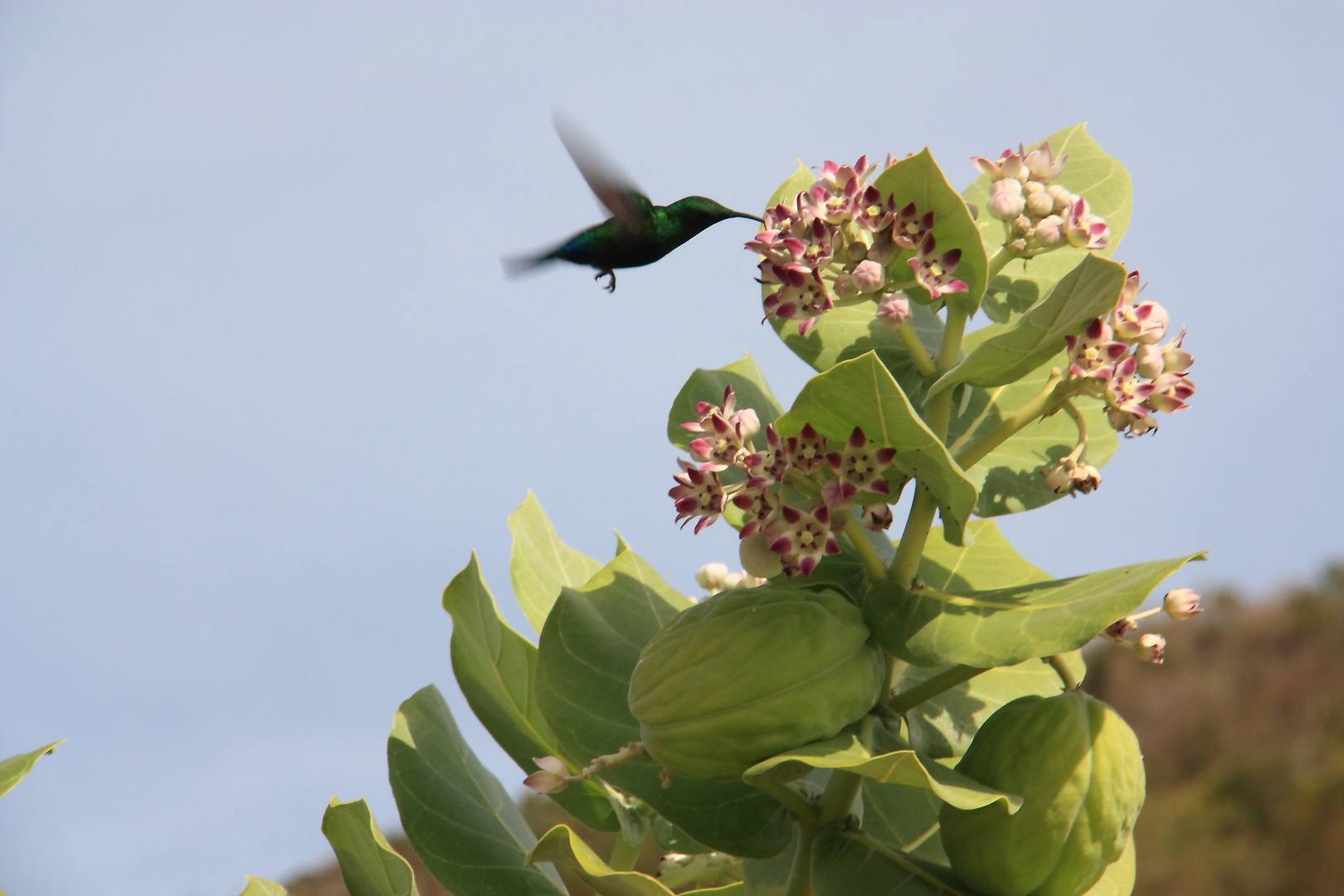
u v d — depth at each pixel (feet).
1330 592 132.57
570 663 18.26
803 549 14.44
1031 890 14.84
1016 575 18.28
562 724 17.76
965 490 14.14
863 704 14.38
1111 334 15.23
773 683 13.75
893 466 15.21
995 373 15.42
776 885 17.66
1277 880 98.22
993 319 18.17
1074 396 15.90
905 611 14.99
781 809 16.37
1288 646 126.31
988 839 14.67
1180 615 15.97
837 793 15.61
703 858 21.25
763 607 14.42
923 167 15.11
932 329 18.13
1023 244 16.29
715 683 13.83
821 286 15.16
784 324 17.89
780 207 15.71
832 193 15.94
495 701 20.99
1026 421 15.94
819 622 14.32
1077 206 16.29
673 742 14.08
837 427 14.69
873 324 17.67
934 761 15.48
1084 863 14.74
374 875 18.93
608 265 17.34
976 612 14.60
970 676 15.33
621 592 19.75
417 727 20.53
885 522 14.89
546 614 21.59
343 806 18.24
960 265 15.98
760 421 19.84
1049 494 16.74
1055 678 18.78
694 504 14.82
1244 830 104.83
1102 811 14.66
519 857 20.03
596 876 14.51
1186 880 104.22
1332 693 114.52
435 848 19.45
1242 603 139.54
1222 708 122.93
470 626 20.06
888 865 15.42
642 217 16.98
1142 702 131.03
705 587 22.89
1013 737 14.90
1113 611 13.00
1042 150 16.56
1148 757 124.16
